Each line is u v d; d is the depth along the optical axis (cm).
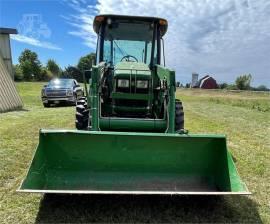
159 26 657
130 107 569
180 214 420
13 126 980
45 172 445
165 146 449
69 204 438
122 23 651
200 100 3005
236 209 439
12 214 408
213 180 460
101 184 447
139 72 569
